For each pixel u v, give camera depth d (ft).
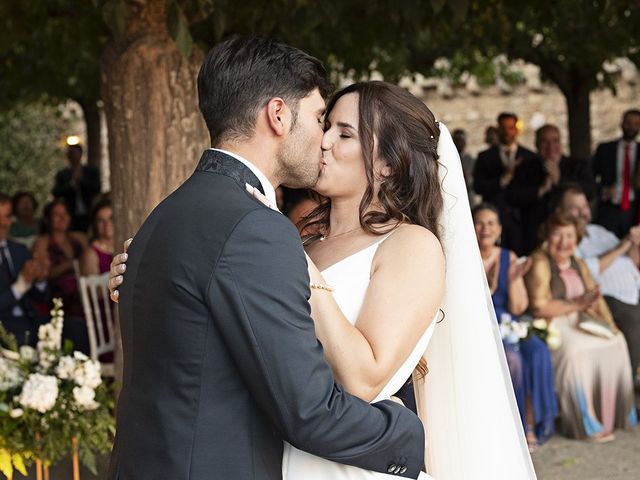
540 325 18.95
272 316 6.25
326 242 8.02
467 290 8.34
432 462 8.61
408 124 7.80
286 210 24.76
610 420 19.44
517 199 28.02
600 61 29.04
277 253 6.35
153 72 13.34
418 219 7.91
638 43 27.35
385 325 7.19
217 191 6.64
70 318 19.99
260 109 6.79
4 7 17.17
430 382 8.57
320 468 7.17
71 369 13.85
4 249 20.31
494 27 26.50
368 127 7.75
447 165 8.32
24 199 29.76
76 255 22.49
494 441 8.45
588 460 17.90
